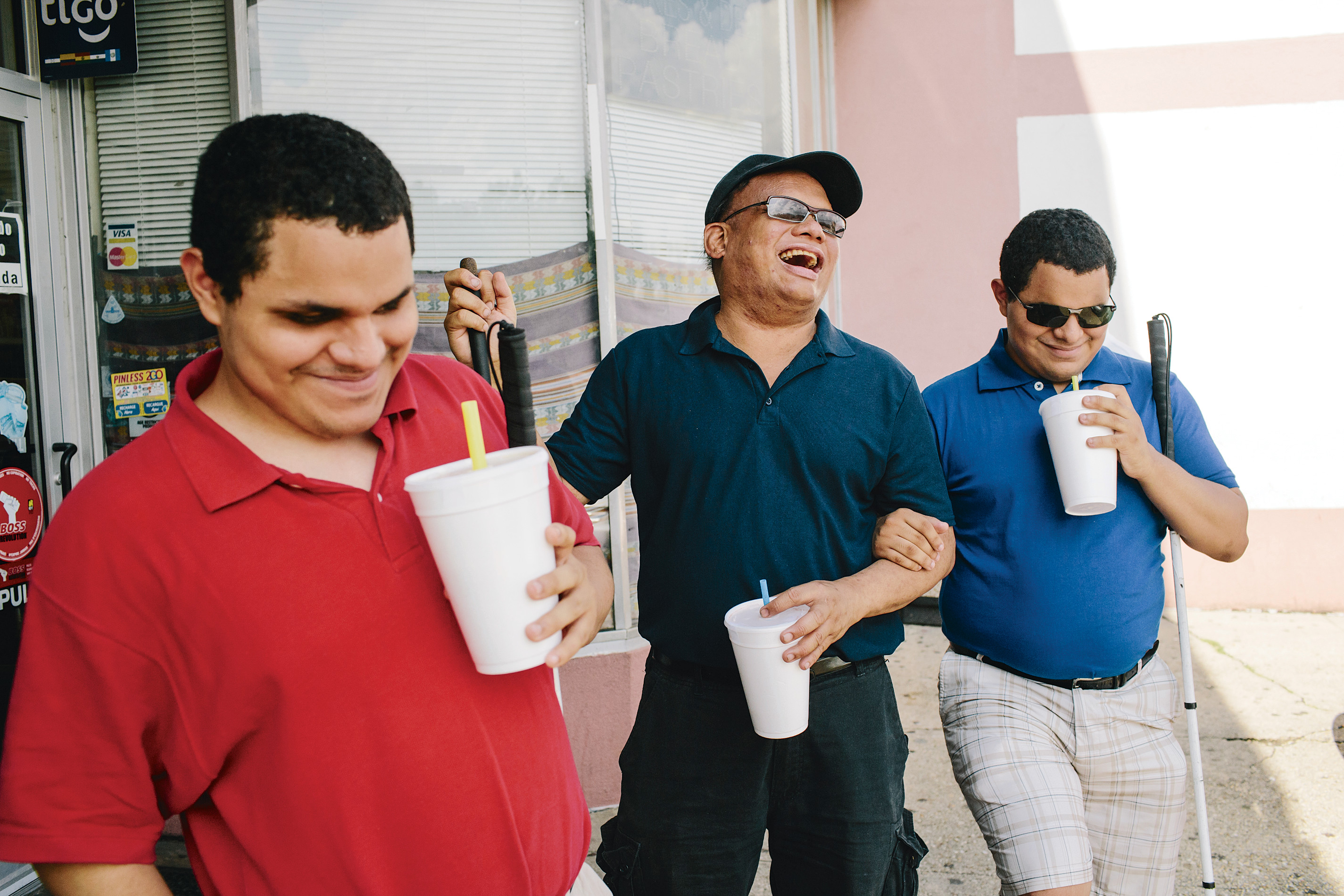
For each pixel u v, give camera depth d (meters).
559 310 3.53
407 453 1.15
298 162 0.88
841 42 5.70
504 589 1.01
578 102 3.51
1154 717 2.02
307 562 1.00
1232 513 2.02
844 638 1.89
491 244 3.47
